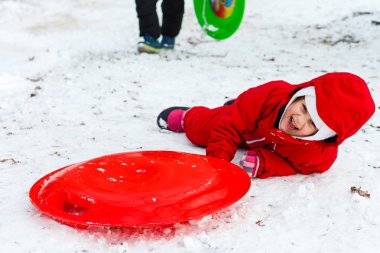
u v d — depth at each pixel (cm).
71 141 311
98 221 180
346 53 629
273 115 239
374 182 243
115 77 490
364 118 224
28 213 208
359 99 221
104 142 308
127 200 188
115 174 211
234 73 517
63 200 198
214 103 402
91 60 578
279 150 252
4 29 793
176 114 319
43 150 293
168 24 630
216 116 281
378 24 728
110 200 188
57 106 395
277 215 209
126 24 849
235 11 584
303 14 945
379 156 283
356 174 255
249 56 624
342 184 241
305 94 227
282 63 576
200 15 615
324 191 233
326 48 670
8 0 952
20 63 575
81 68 532
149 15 599
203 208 189
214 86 461
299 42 719
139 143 306
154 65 548
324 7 984
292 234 193
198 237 189
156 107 393
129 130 334
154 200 189
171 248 182
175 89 450
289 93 238
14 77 478
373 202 220
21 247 181
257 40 742
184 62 571
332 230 197
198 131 290
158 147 297
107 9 983
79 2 1038
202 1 607
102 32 785
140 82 473
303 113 227
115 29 809
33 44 703
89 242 186
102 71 515
